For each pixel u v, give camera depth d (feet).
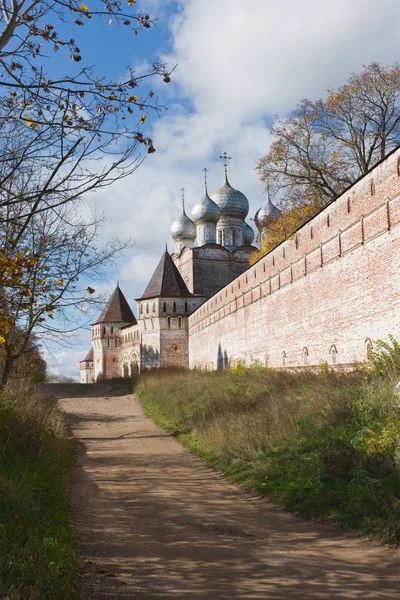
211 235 228.22
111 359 236.22
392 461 31.76
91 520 31.01
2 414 44.80
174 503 35.40
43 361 152.05
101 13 22.99
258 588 20.24
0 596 18.03
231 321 123.65
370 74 111.65
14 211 40.37
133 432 72.54
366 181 59.62
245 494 37.29
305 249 77.97
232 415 58.75
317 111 115.96
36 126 25.63
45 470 40.60
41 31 23.66
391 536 24.95
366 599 18.95
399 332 52.54
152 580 21.15
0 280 29.30
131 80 24.29
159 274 195.93
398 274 52.80
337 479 32.09
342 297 65.62
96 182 25.67
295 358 81.76
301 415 46.80
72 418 89.71
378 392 40.57
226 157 234.79
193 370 143.43
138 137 25.40
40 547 22.70
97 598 19.21
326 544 25.50
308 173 119.34
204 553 24.68
